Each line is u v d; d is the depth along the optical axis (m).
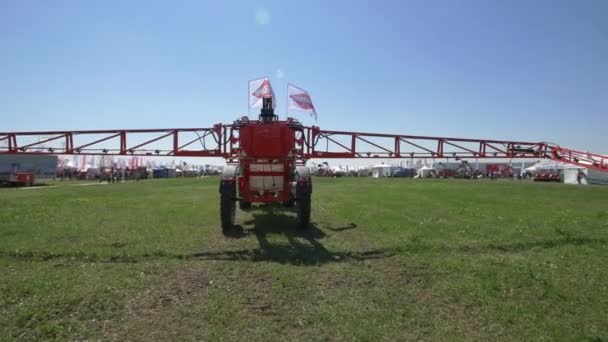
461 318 4.57
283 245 7.89
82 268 6.26
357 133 11.62
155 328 4.29
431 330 4.28
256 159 9.91
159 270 6.18
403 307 4.84
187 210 13.03
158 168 64.50
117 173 48.22
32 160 55.44
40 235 8.74
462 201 15.90
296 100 11.45
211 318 4.50
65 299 4.95
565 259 6.77
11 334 4.14
